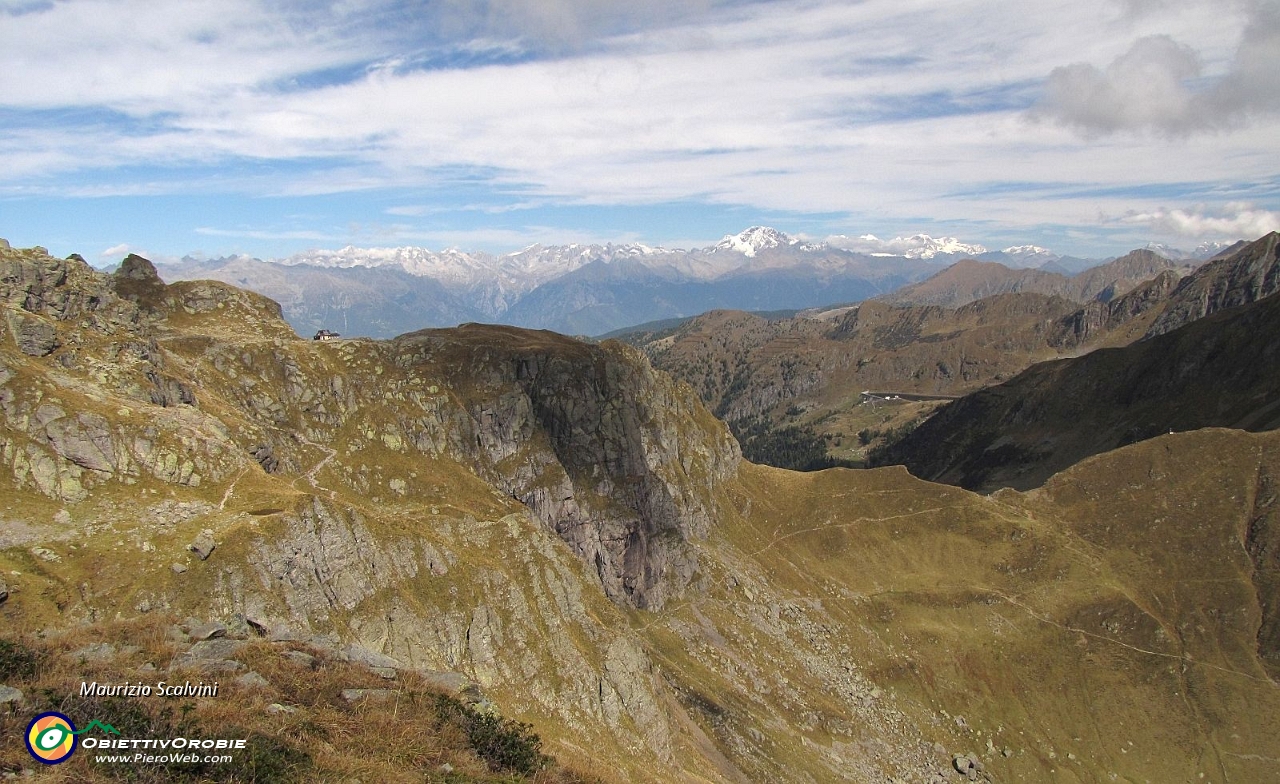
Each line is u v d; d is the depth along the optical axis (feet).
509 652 350.43
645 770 334.03
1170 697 600.80
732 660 554.87
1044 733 582.76
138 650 121.70
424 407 575.38
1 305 335.06
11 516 257.75
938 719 577.84
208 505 302.45
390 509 470.80
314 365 540.52
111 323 422.00
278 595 280.51
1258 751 553.64
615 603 587.27
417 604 329.72
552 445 644.69
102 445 297.53
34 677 102.27
